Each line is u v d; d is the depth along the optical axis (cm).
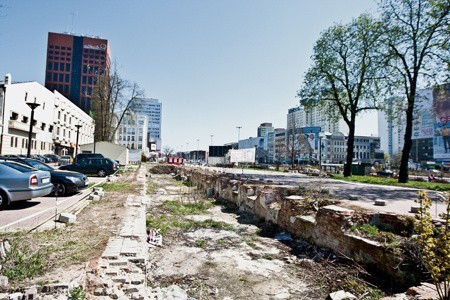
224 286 483
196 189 1916
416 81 2239
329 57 2853
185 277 516
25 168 888
